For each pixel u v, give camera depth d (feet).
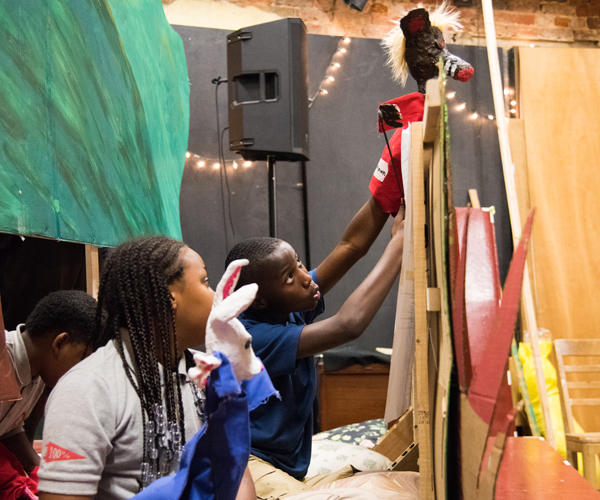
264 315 4.58
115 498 2.67
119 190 5.60
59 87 4.28
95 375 2.71
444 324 2.76
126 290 2.84
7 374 3.19
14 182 3.41
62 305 4.21
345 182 12.26
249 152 10.36
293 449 4.49
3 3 3.51
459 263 2.58
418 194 3.25
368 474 4.44
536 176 12.22
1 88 3.36
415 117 4.72
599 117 12.33
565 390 9.96
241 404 2.24
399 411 4.03
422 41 5.27
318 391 10.02
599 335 11.80
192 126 11.97
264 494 3.84
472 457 2.31
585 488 3.48
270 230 10.62
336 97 12.38
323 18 12.60
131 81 6.48
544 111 12.37
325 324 4.15
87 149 4.78
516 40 13.00
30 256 7.32
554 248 12.01
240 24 12.35
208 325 2.20
